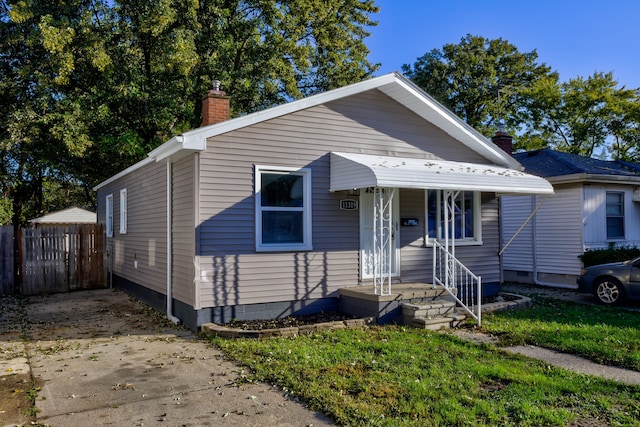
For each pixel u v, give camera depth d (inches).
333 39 984.9
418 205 443.2
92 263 624.7
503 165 488.1
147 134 860.6
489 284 482.9
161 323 390.0
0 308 482.9
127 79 788.0
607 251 561.3
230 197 357.7
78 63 764.6
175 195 391.5
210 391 224.5
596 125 1171.9
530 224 652.7
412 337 320.5
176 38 738.8
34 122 737.0
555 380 233.6
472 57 1429.6
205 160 349.4
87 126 766.5
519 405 198.5
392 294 370.3
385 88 422.3
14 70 807.7
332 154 396.2
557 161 652.1
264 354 278.4
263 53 861.8
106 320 410.3
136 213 526.6
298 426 184.9
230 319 355.6
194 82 823.1
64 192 1469.0
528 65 1487.5
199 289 345.7
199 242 346.0
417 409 195.0
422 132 450.3
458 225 473.7
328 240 396.5
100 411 202.5
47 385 237.0
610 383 229.9
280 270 375.2
